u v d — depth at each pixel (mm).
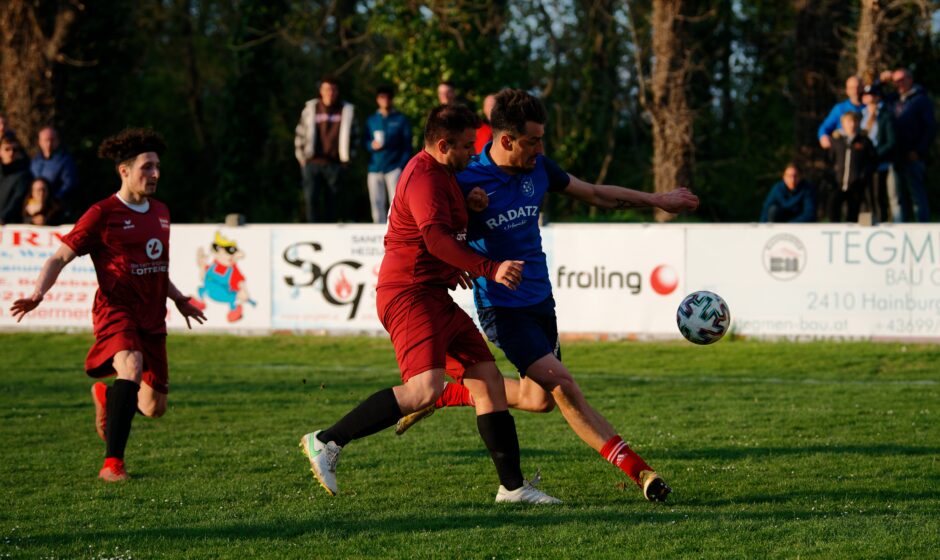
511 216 10359
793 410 15898
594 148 49781
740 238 22672
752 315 22734
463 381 10352
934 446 12930
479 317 10578
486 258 9664
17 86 33688
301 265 24703
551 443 13492
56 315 26031
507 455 10148
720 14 49781
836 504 9797
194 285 25297
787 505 9766
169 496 10570
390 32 37094
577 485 10992
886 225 22016
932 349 21500
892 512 9422
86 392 18656
